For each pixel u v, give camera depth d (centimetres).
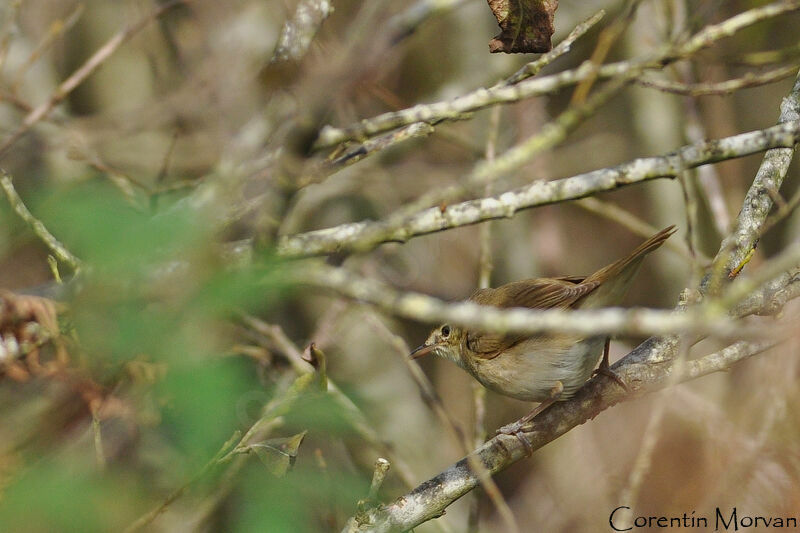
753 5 1136
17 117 1159
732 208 1479
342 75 469
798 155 1531
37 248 775
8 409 489
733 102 1652
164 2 1264
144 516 443
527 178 1372
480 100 599
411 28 490
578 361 787
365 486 433
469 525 1030
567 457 1358
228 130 981
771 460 1091
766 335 451
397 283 1476
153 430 522
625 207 1711
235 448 507
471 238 1574
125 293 348
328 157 668
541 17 566
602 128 1653
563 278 888
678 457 1168
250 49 1070
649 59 569
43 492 369
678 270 1602
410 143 1469
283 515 399
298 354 1035
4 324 518
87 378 469
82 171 976
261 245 454
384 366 1436
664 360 746
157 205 848
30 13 1282
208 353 361
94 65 879
